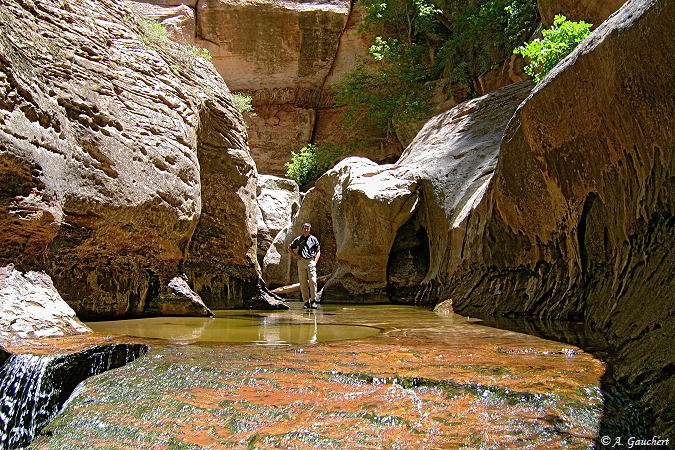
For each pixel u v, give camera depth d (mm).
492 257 7992
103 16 7777
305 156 23062
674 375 2465
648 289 3635
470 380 2873
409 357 3588
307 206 16219
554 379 2885
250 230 10789
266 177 20500
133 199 7211
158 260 7891
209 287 9953
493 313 7230
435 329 5488
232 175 10445
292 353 3811
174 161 8094
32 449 2529
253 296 10484
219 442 2314
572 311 5648
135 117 7648
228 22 23797
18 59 5785
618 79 4090
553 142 5598
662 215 3861
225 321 6895
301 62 24672
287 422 2445
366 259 12273
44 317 5195
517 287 7195
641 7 3809
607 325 4277
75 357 3869
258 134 25453
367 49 24266
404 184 12031
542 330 5023
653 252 3859
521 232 7098
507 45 17172
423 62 21766
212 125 10078
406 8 21844
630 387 2686
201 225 9914
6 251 5574
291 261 16984
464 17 19250
